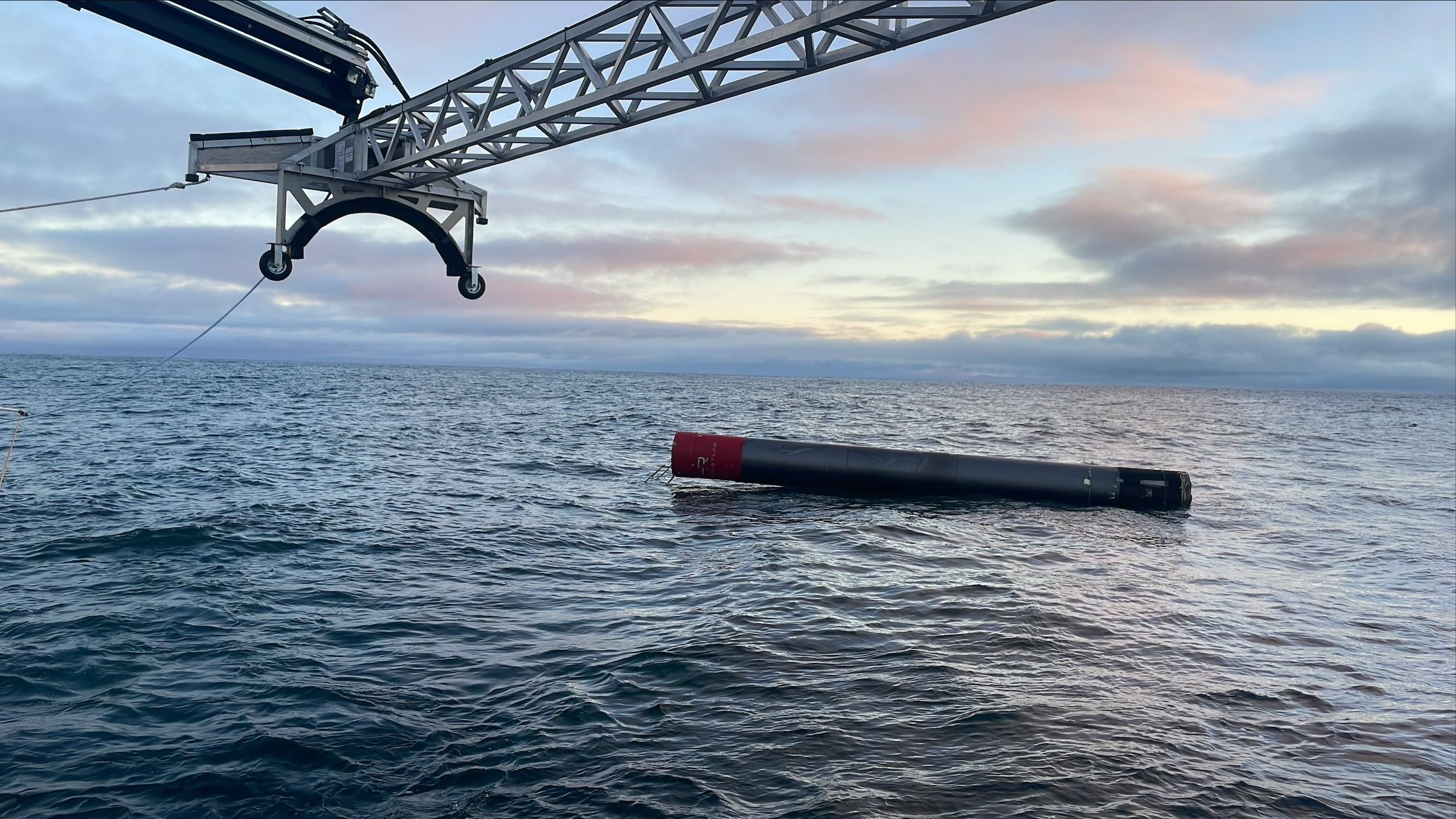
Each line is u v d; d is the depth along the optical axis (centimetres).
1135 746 546
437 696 624
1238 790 493
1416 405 13738
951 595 930
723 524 1415
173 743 540
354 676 664
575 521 1412
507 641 761
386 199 1351
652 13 1008
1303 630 865
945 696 624
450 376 16025
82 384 5756
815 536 1293
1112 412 7569
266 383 7806
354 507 1452
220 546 1102
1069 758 521
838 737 548
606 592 946
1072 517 1560
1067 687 654
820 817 443
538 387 9431
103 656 692
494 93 1198
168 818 454
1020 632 798
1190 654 759
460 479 1872
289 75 1316
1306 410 9656
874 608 873
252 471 1872
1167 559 1210
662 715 586
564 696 620
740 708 598
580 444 2805
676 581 999
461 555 1122
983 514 1560
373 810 461
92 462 1897
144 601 852
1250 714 620
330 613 840
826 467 1777
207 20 1223
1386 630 877
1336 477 2503
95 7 1141
